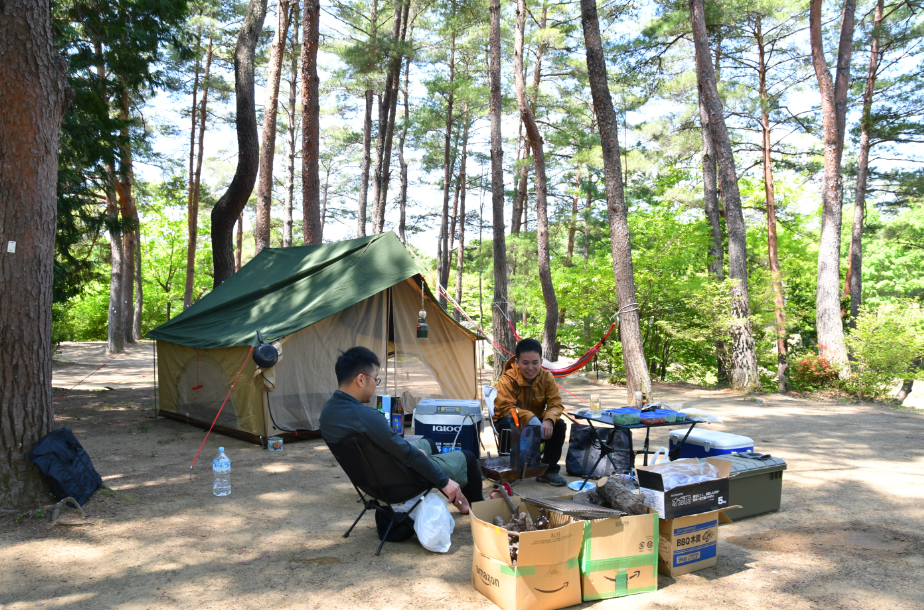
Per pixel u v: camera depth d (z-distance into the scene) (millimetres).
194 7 20281
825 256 13688
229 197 11164
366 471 3566
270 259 9516
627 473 4996
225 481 4941
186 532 3969
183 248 33219
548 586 2881
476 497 4105
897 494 4930
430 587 3156
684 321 13977
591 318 15133
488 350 22469
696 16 13070
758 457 4539
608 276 14242
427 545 3633
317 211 11797
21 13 4051
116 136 9344
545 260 13828
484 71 22984
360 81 18578
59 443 4316
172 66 20266
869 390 12086
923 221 27297
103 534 3893
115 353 20281
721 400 11258
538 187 13797
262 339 6621
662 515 3281
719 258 15172
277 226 40469
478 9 16734
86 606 2920
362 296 7469
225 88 22469
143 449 6492
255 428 6758
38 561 3445
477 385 9531
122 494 4707
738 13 15594
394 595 3059
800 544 3805
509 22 21219
